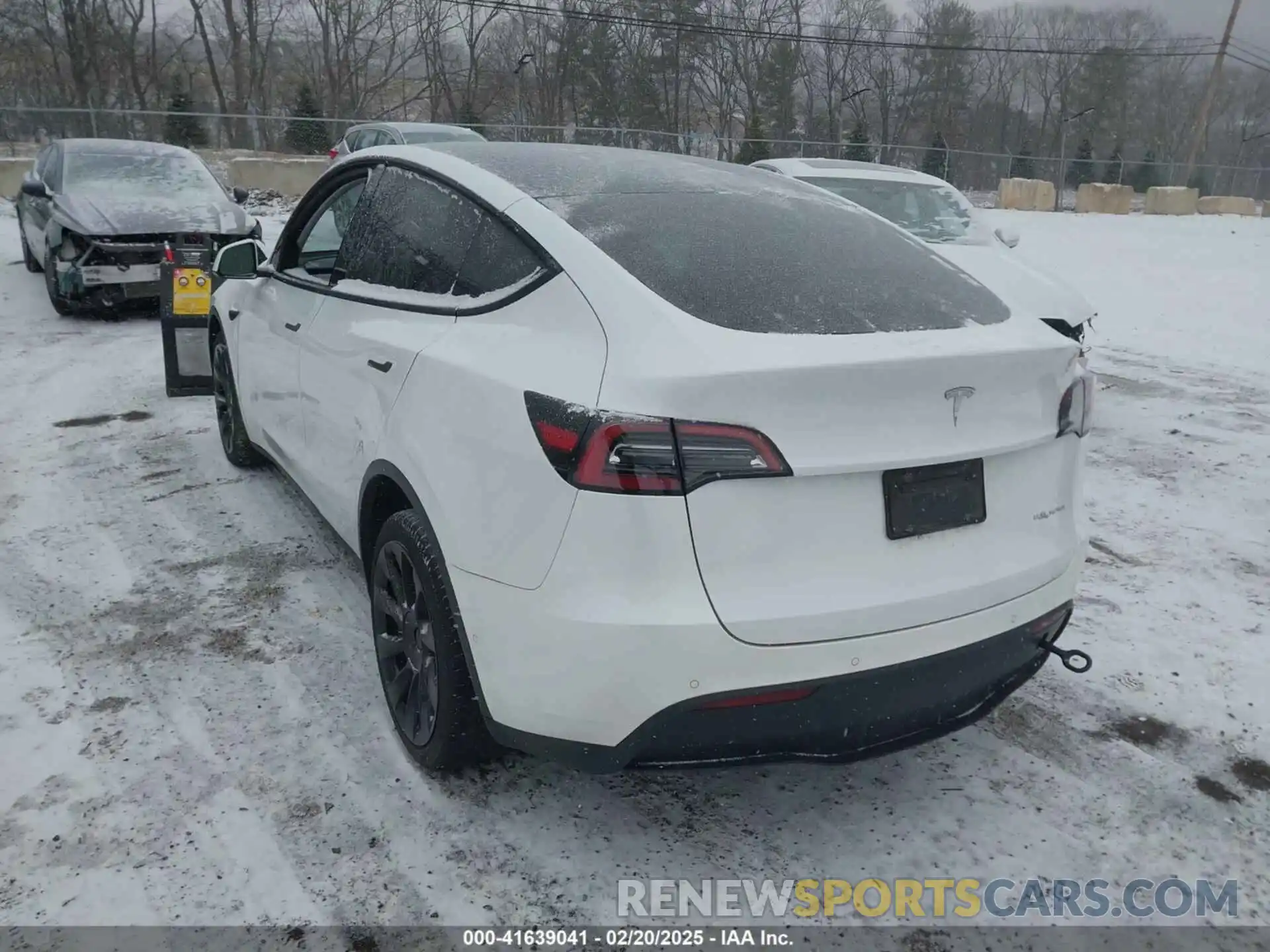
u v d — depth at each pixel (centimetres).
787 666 221
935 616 236
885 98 6147
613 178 311
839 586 225
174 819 268
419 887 247
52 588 402
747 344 224
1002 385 246
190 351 686
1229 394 775
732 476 214
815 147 3725
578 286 246
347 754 298
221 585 408
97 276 905
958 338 249
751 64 5725
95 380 737
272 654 355
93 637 364
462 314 275
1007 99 6681
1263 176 3638
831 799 288
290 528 468
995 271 665
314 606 391
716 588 216
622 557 215
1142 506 531
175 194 997
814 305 250
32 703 320
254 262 435
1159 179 3869
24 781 281
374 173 362
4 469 545
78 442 595
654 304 235
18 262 1293
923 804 286
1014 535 256
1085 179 3819
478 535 241
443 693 265
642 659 214
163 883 245
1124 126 6475
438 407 263
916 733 251
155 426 628
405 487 277
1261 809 287
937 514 239
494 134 3528
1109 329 1066
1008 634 253
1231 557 462
